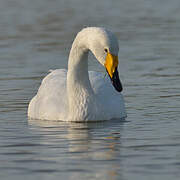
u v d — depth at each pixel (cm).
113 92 1595
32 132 1408
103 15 3900
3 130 1435
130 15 3897
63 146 1268
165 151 1209
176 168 1092
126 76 2119
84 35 1476
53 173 1079
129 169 1094
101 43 1386
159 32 3189
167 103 1703
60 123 1515
